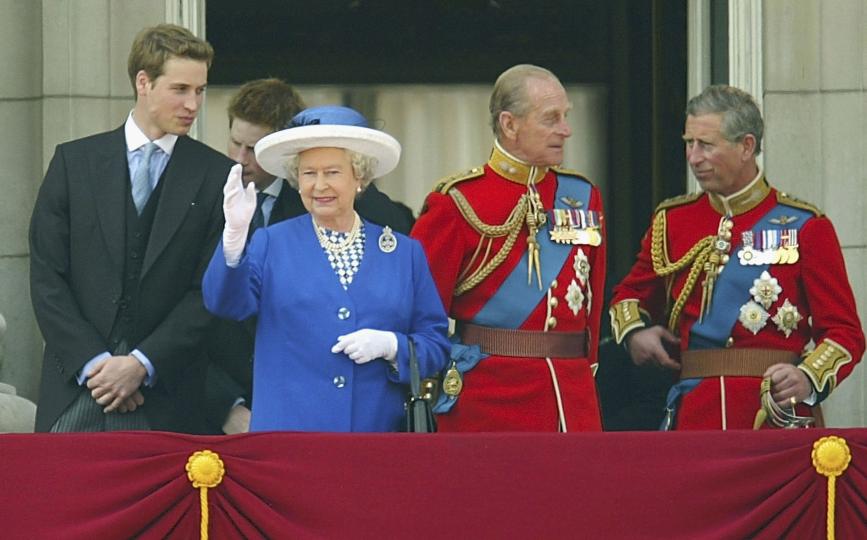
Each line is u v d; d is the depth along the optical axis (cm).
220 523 2336
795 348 2773
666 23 3803
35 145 3247
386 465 2336
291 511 2331
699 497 2344
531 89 2708
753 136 2758
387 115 4244
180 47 2684
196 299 2659
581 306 2733
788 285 2762
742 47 3306
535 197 2728
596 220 2767
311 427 2444
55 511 2323
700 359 2788
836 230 3278
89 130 3228
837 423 3241
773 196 2800
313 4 4212
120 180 2684
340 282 2477
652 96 3912
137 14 3250
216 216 2689
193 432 2692
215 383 2853
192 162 2706
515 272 2709
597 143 4109
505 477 2338
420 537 2328
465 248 2712
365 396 2462
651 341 2820
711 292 2777
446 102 4247
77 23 3228
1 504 2323
